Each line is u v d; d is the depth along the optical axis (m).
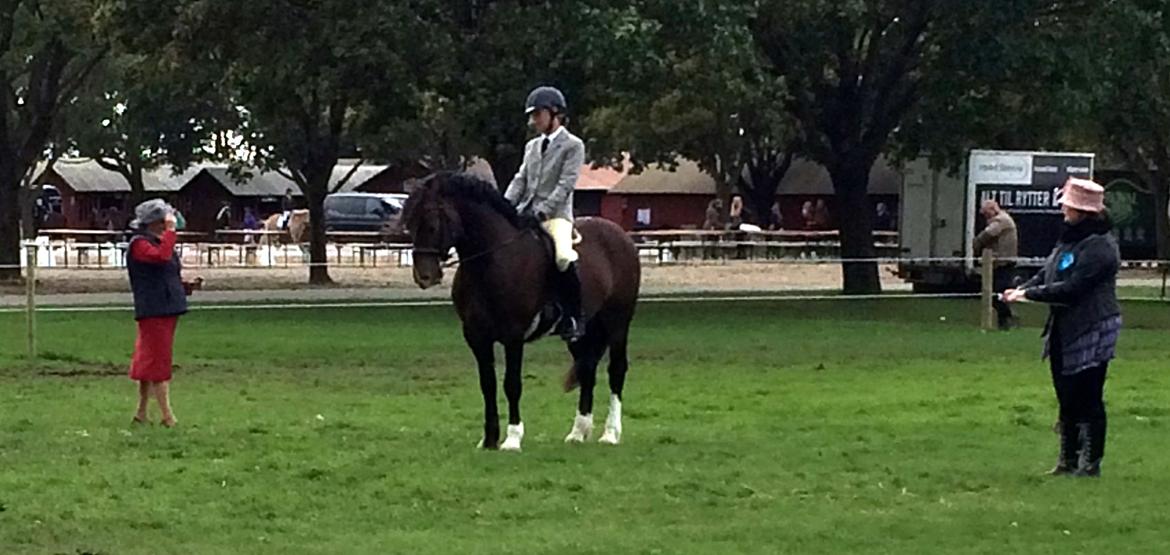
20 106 44.81
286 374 21.53
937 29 36.25
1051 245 39.19
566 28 30.17
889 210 74.38
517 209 14.38
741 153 64.94
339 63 31.20
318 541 10.80
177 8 31.78
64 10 38.69
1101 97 35.91
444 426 16.30
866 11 35.22
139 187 62.69
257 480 12.95
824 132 39.88
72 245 48.97
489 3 31.52
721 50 31.06
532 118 14.48
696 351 25.23
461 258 14.17
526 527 11.26
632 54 29.72
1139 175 57.09
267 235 57.72
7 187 43.28
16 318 29.95
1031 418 17.16
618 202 82.94
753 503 12.16
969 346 26.14
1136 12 34.78
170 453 14.32
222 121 53.06
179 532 11.05
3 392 19.06
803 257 55.81
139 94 49.19
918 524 11.36
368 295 38.25
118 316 30.59
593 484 12.86
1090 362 13.09
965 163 39.97
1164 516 11.75
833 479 13.20
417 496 12.34
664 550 10.52
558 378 21.08
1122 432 16.28
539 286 14.29
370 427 16.11
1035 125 38.28
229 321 30.09
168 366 16.23
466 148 41.50
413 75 30.88
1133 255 59.00
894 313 34.44
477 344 14.48
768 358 24.17
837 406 18.20
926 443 15.27
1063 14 35.88
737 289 43.16
